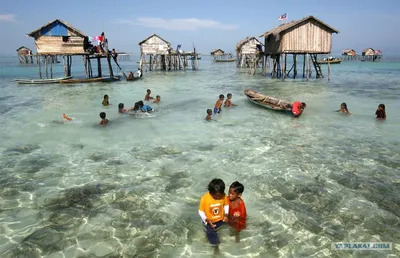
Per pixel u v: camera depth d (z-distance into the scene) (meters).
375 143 10.59
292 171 8.25
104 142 10.97
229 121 13.98
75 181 7.73
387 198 6.70
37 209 6.38
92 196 6.95
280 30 28.23
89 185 7.50
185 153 9.79
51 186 7.45
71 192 7.13
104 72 50.12
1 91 24.31
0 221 5.92
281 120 14.08
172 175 8.10
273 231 5.59
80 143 10.86
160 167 8.64
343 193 6.98
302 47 29.30
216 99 20.00
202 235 5.51
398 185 7.34
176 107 17.30
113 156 9.55
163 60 54.00
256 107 16.94
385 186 7.28
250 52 57.88
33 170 8.42
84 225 5.81
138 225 5.82
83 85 28.20
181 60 59.56
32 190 7.23
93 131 12.39
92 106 17.62
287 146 10.38
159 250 5.10
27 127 12.99
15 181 7.71
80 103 18.64
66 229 5.68
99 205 6.55
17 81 28.94
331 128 12.61
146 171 8.36
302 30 28.98
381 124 13.19
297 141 10.93
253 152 9.82
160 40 46.00
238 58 61.78
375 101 18.83
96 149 10.21
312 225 5.75
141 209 6.40
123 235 5.51
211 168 8.55
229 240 5.34
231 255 4.96
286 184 7.48
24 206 6.50
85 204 6.59
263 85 28.12
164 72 48.47
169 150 10.09
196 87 26.84
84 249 5.11
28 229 5.67
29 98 20.73
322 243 5.22
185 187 7.41
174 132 12.24
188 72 48.19
